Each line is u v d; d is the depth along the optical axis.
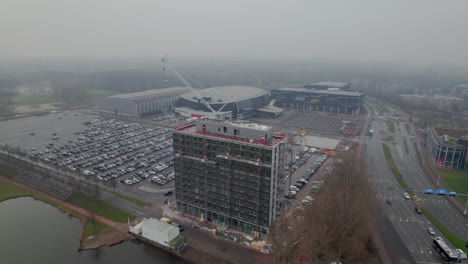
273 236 136.50
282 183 145.25
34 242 141.12
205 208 151.38
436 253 129.62
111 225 151.50
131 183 195.62
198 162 146.50
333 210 143.00
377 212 159.75
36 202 176.25
